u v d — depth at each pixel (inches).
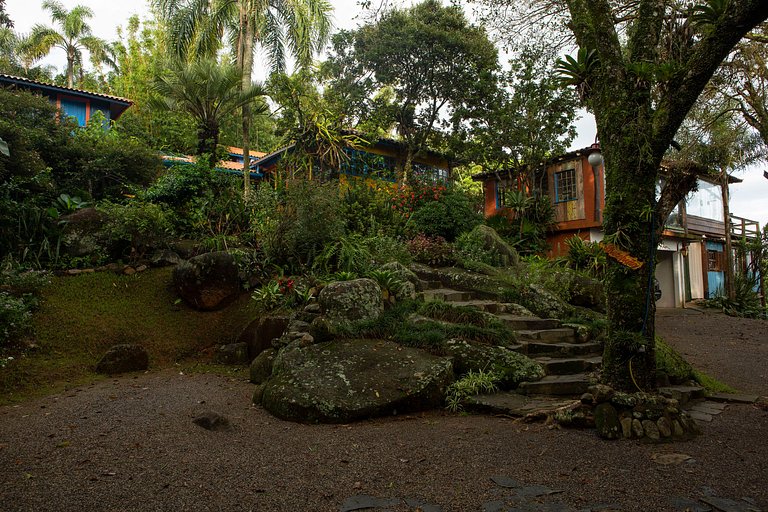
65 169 475.5
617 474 127.7
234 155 864.9
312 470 133.2
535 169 650.8
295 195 362.6
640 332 170.1
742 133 373.7
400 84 690.2
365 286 259.6
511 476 127.7
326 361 209.2
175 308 320.2
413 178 594.2
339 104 668.7
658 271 686.5
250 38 540.1
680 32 192.5
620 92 174.7
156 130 805.2
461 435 164.4
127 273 339.3
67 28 1034.1
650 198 172.1
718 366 304.5
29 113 486.9
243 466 135.8
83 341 273.0
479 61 668.1
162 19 554.9
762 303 727.7
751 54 333.4
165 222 373.7
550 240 648.4
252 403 208.5
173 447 150.4
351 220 456.4
